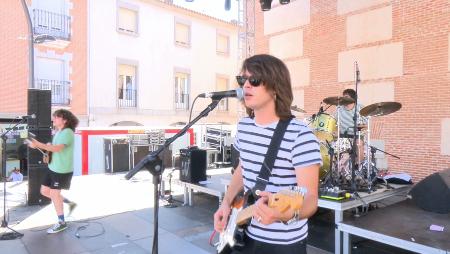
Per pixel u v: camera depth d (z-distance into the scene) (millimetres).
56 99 13273
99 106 14273
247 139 1694
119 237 4395
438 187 4195
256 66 1634
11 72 12352
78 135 10094
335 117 5426
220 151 11609
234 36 18953
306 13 8953
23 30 12531
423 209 4273
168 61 16375
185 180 6109
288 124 1599
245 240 1686
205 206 5965
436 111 6746
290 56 9367
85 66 13891
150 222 5027
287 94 1642
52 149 4410
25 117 5801
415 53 7016
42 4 12844
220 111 18422
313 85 8789
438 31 6695
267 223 1304
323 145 4578
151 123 15820
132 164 10625
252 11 10719
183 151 6156
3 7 12148
